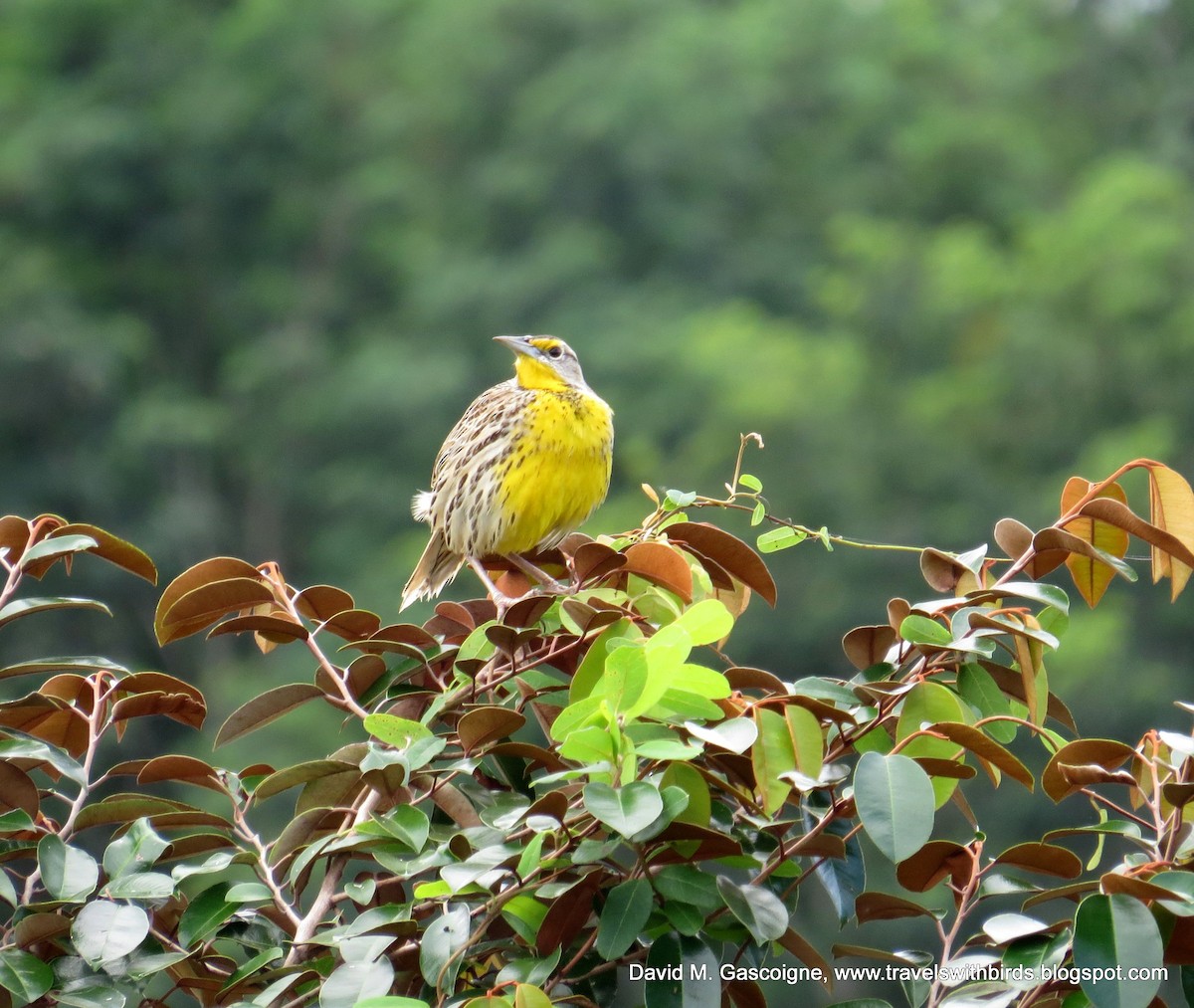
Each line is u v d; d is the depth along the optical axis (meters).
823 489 18.59
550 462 5.66
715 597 3.86
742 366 20.11
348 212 27.70
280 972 3.10
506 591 5.35
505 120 28.05
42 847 3.07
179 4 29.11
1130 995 2.64
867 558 17.97
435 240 26.09
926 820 2.75
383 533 22.56
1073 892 2.92
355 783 3.29
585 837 3.02
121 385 23.84
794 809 3.68
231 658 20.22
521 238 26.50
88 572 20.39
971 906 3.09
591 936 3.21
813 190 27.44
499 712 3.17
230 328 27.20
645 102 26.09
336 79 28.64
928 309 21.00
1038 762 13.38
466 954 3.19
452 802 3.26
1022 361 19.92
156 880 3.06
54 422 22.94
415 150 28.19
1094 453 18.47
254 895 3.12
